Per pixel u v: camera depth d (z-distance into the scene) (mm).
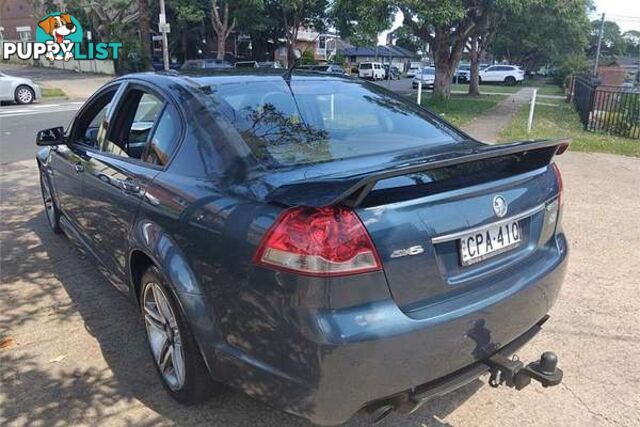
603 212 6426
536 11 21797
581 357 3371
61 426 2750
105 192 3424
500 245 2527
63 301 4078
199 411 2842
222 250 2332
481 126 15102
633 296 4199
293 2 37719
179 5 36781
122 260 3305
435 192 2277
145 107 3332
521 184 2646
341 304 2068
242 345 2322
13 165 8883
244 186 2434
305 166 2570
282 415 2807
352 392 2113
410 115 3439
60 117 15688
